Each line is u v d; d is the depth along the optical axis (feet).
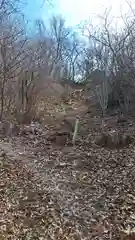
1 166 28.96
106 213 21.45
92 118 50.83
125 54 51.57
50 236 18.76
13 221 20.11
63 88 77.10
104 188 25.53
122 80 51.78
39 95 56.70
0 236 18.38
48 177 27.73
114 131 40.73
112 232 19.29
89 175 28.37
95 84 57.98
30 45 59.26
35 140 40.32
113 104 55.06
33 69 51.88
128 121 46.14
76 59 116.67
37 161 32.04
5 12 31.89
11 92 49.80
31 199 23.15
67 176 28.14
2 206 21.85
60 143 38.58
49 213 21.29
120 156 32.60
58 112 58.34
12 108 50.34
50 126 47.80
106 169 29.63
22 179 26.73
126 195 23.84
